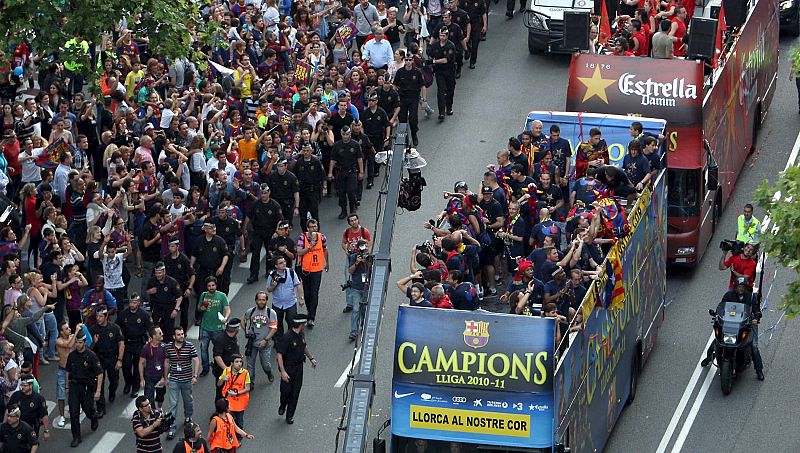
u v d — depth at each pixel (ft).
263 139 325.42
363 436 190.49
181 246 296.51
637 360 274.57
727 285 316.19
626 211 264.72
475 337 209.26
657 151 284.00
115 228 289.53
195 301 303.07
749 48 360.07
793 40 438.81
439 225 263.70
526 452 208.54
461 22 403.54
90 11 303.07
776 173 364.38
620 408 263.70
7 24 305.32
